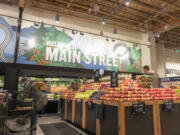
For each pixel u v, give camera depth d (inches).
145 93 118.5
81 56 339.0
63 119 234.2
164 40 470.3
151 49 394.9
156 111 117.1
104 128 122.2
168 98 125.6
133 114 105.7
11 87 234.8
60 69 286.4
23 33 291.3
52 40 316.5
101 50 363.6
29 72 266.7
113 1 285.4
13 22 284.0
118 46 386.3
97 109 131.8
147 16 341.1
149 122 112.0
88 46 350.9
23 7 285.1
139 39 424.8
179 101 131.0
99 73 215.6
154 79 163.3
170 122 123.1
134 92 113.6
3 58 266.5
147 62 399.2
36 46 299.1
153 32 398.9
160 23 370.9
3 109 83.7
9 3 276.7
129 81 154.0
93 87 194.4
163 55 485.1
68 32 335.6
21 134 85.3
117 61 376.8
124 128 100.3
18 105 88.0
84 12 319.0
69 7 305.7
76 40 340.5
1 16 276.1
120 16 340.5
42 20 313.4
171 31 402.0
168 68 492.4
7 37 275.3
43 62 300.4
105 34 377.4
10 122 84.1
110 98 116.2
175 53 524.7
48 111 315.3
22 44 286.8
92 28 364.5
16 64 248.8
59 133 155.3
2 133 80.8
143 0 287.7
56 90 318.7
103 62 359.9
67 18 340.2
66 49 326.6
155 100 117.6
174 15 332.2
